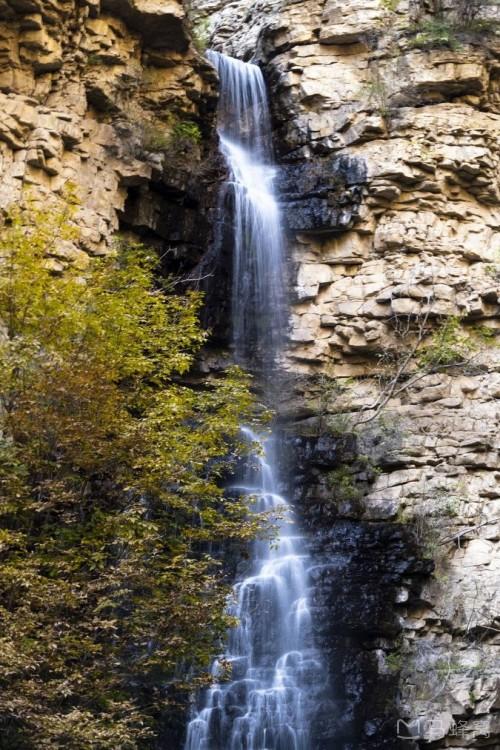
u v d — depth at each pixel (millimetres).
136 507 17688
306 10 29188
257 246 27188
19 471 17219
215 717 20656
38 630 16141
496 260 27406
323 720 21516
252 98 28969
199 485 18719
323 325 27125
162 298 20688
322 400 26469
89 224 23094
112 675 17219
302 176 27812
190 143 25812
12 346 17750
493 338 26984
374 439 25734
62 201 22719
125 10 24375
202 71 26359
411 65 28000
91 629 16688
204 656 18000
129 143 24375
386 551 23703
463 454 25781
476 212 27672
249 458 24719
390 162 27234
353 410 26578
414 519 24703
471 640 23672
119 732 15836
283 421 26359
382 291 26906
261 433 25047
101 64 24125
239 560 22984
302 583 23375
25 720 15984
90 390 17719
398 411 26250
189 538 19625
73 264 20984
